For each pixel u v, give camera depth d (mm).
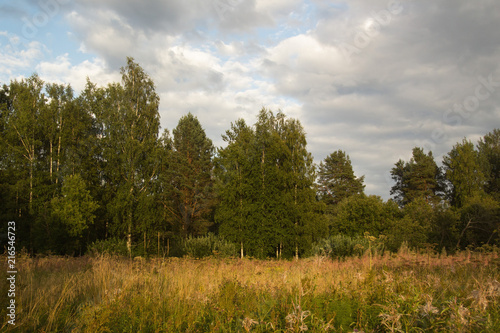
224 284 6715
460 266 9578
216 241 25172
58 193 31266
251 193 30312
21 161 31031
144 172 31453
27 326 4426
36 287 6184
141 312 4957
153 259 11250
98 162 35688
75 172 33125
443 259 12094
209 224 39469
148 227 30031
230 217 29906
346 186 56875
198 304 5426
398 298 5195
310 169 31250
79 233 28172
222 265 11344
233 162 31719
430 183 52625
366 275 7270
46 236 27125
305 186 31328
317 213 30891
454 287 6832
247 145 32438
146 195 30250
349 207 38906
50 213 27953
